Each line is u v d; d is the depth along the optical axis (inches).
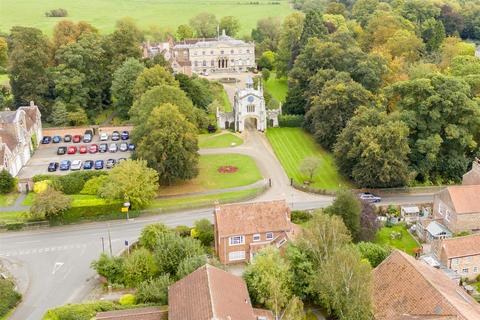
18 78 6747.1
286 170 5467.5
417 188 5002.5
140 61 7426.2
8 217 4375.0
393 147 4854.8
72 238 4156.0
